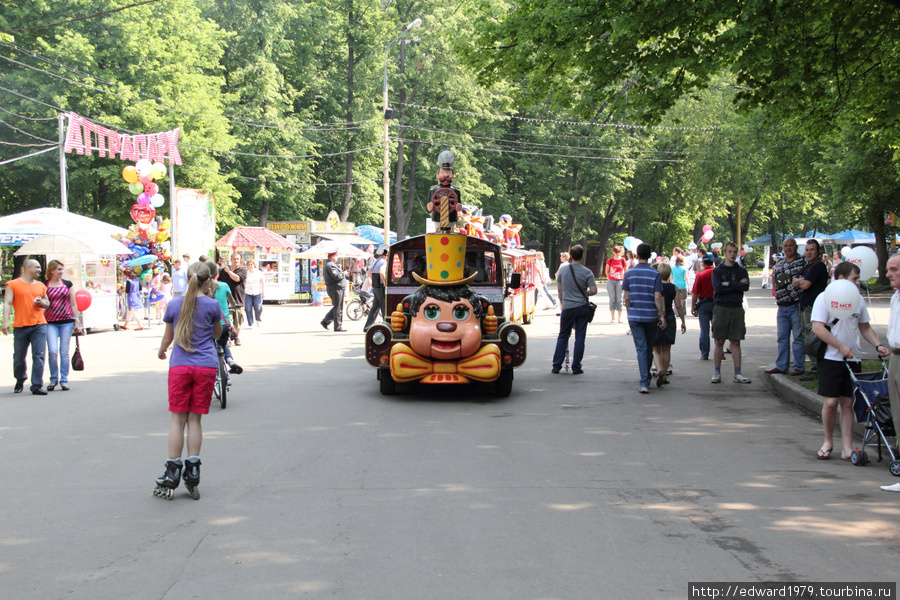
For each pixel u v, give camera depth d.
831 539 4.93
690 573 4.36
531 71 13.39
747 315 24.50
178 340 6.03
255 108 41.94
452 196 11.72
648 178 58.28
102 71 34.53
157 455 7.33
